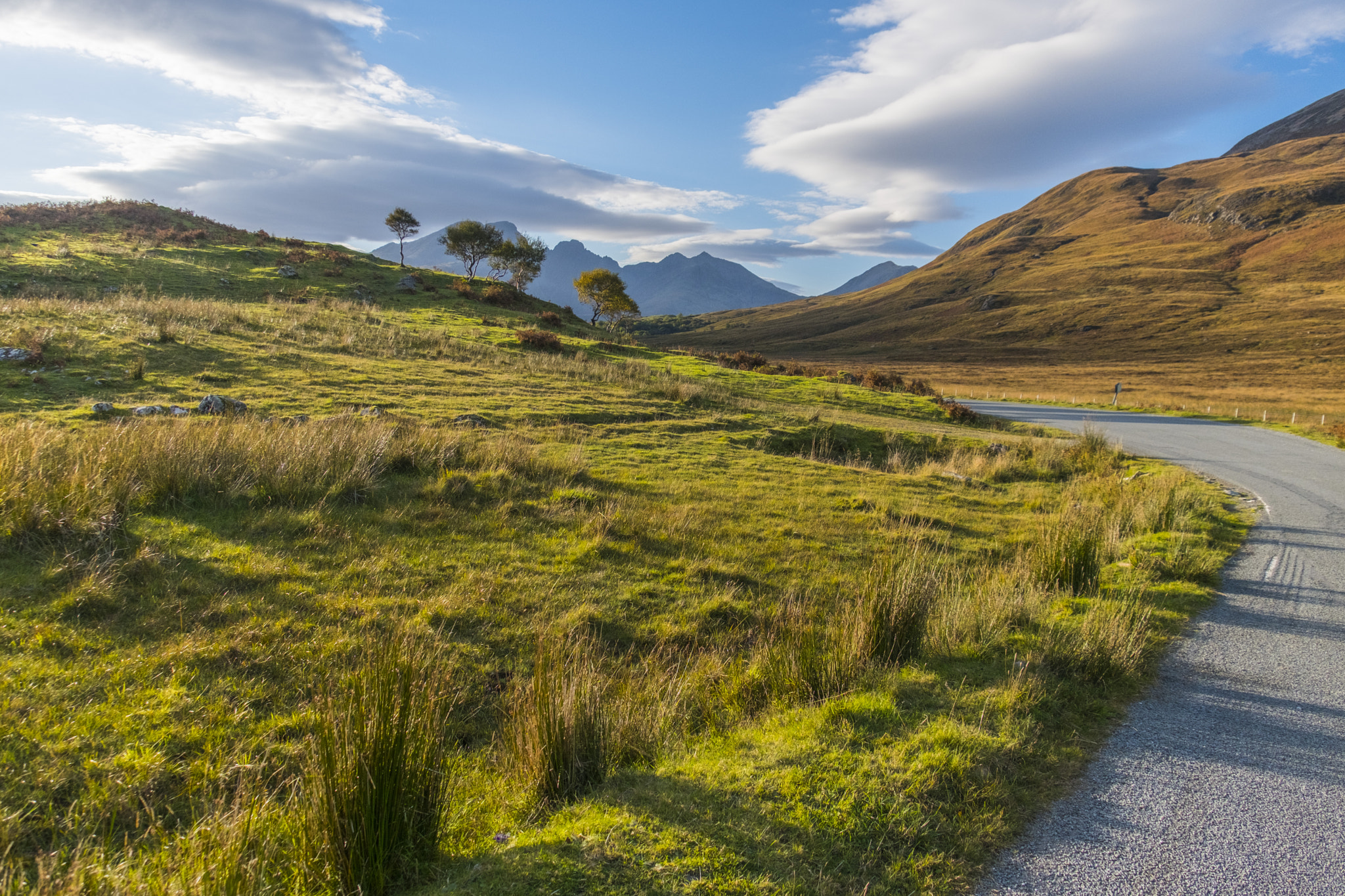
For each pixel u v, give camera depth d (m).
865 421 25.98
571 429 17.55
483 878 3.08
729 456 16.97
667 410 22.00
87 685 4.85
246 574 6.95
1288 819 3.80
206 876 2.88
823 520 11.95
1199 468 18.80
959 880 3.21
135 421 10.91
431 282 48.44
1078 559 8.39
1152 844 3.55
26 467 7.70
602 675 5.63
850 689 5.26
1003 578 8.47
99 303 23.94
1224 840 3.60
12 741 4.14
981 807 3.78
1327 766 4.38
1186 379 69.69
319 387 18.00
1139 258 171.62
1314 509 13.14
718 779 3.95
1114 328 117.75
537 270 64.62
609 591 8.05
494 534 9.35
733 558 9.69
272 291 36.81
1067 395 54.78
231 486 8.97
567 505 10.99
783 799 3.72
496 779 4.27
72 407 12.98
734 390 30.12
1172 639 6.58
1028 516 13.84
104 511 7.29
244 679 5.26
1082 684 5.51
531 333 31.92
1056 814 3.80
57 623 5.53
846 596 8.45
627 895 2.95
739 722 5.04
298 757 4.42
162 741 4.41
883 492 14.74
